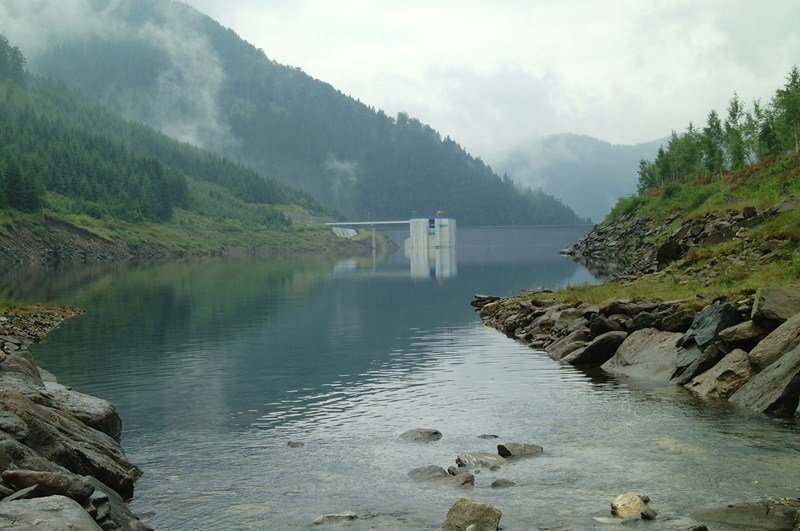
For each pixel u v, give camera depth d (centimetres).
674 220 11575
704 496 1278
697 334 2417
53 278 10250
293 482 1442
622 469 1453
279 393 2370
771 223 4231
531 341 3606
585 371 2694
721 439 1653
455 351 3297
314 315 5038
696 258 4403
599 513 1215
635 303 3169
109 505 1186
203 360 3073
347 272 11925
